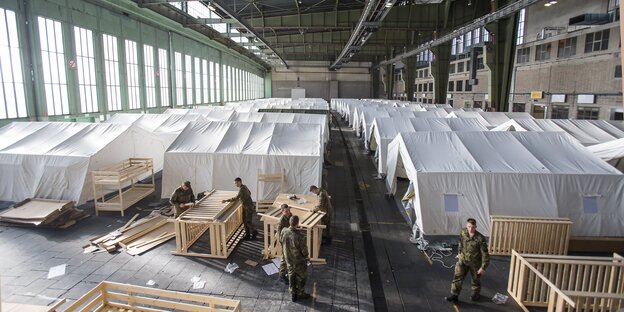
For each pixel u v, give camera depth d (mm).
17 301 8070
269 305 8125
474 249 8000
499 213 11344
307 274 9078
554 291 7129
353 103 47906
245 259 10164
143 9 24938
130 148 16531
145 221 12391
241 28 30953
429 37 39312
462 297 8555
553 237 10445
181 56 36844
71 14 21156
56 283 8836
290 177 14602
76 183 13914
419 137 13656
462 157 12516
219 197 12289
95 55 23531
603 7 27312
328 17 34812
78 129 16047
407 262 10273
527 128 20844
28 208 12500
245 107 37094
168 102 34188
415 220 12438
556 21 32750
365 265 10031
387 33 44812
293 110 30859
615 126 21438
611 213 11242
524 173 11383
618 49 25938
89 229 12094
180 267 9711
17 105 17953
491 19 22188
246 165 14711
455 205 11391
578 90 29875
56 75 20312
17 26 17781
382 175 19359
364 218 13664
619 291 7895
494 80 27859
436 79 40688
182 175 14961
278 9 34156
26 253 10328
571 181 11344
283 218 9094
